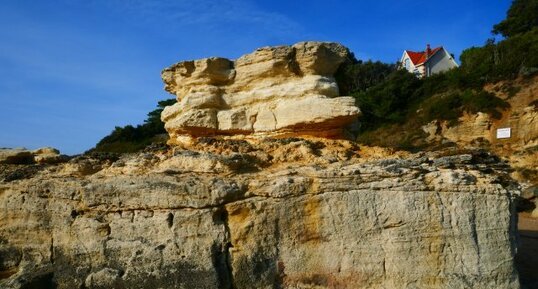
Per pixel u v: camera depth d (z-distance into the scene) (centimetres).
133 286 985
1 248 1129
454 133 3625
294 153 1086
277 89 1216
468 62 4431
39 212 1105
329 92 1203
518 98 3431
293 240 968
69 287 1034
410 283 928
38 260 1094
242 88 1267
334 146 1132
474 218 946
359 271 943
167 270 970
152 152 1153
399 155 1110
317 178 973
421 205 942
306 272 957
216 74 1266
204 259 957
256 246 966
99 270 1018
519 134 3272
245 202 978
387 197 952
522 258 1575
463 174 955
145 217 1010
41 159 1245
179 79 1318
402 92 4525
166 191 995
